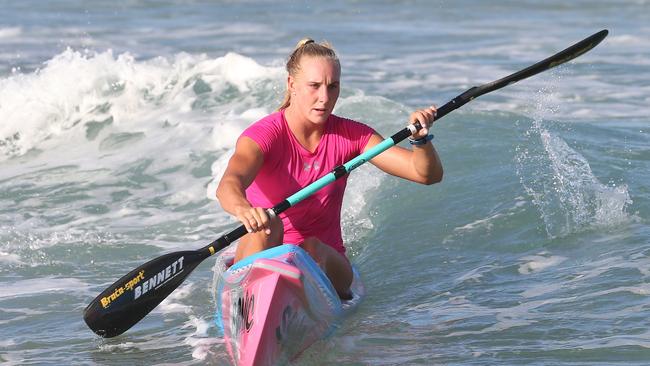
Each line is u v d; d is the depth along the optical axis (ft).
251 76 121.80
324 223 61.11
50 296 70.33
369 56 174.40
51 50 184.24
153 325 64.54
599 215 77.97
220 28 211.61
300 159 58.59
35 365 58.08
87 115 117.19
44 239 83.35
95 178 102.27
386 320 62.44
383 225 82.79
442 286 68.64
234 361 56.34
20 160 110.52
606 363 52.95
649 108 125.29
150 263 58.95
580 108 125.59
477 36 197.36
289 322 53.52
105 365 57.93
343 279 62.08
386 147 56.65
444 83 148.15
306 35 200.75
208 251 58.23
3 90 120.37
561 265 70.18
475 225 79.87
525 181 86.58
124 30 209.46
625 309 60.49
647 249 70.38
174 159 104.68
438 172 58.08
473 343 57.52
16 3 243.81
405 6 238.89
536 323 59.77
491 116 108.27
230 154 100.68
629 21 212.02
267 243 57.47
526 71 60.13
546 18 219.41
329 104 56.34
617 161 90.99
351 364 55.52
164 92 120.47
